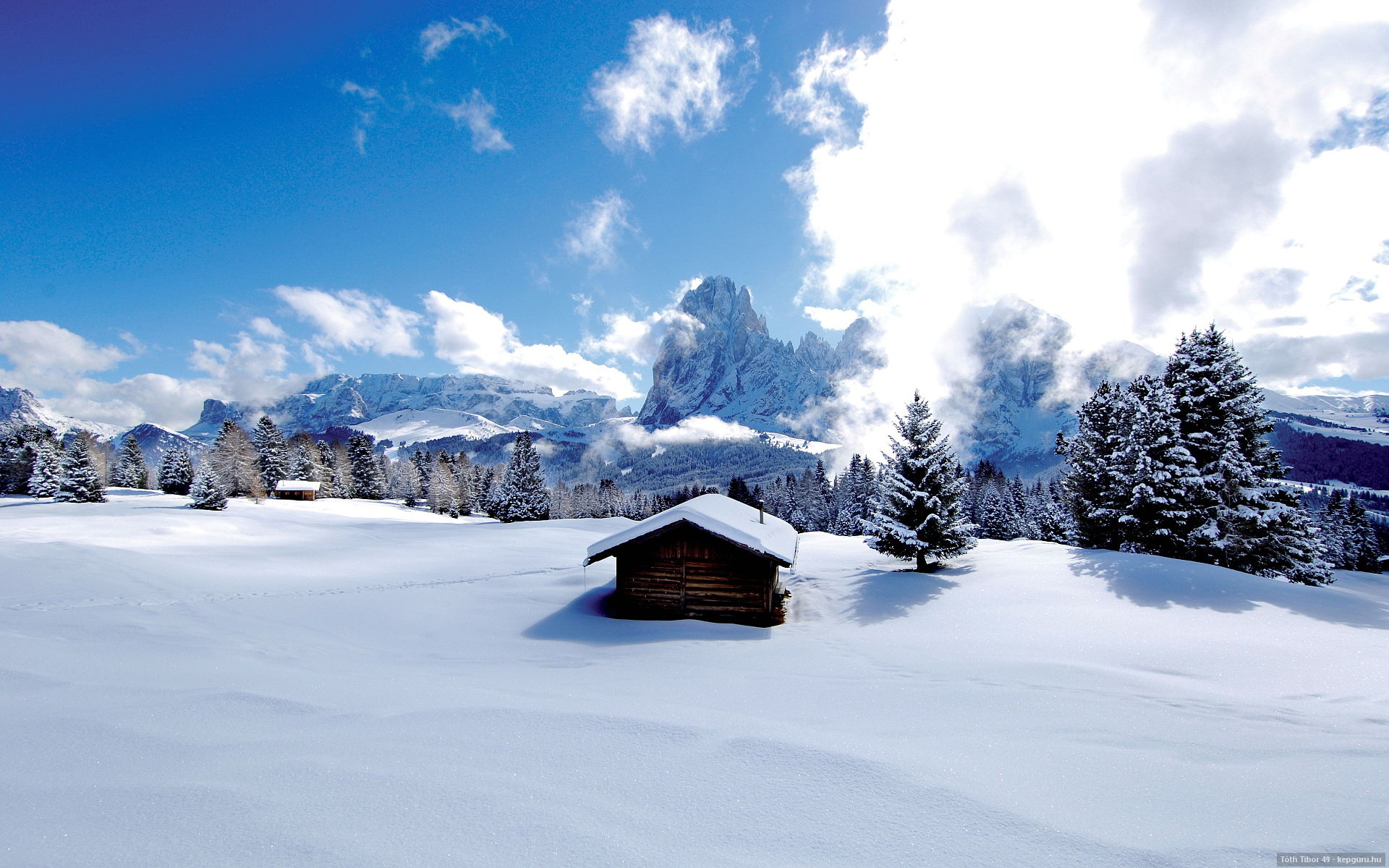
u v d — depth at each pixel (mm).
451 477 85125
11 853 2852
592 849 3066
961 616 14055
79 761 3965
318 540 30641
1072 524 33594
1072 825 3412
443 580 19031
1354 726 5934
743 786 3863
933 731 5312
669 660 9961
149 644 8953
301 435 83938
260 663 8148
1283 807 3689
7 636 8602
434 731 4738
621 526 44781
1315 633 11234
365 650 10547
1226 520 20938
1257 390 22484
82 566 16234
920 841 3266
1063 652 10695
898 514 20531
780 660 10148
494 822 3277
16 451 75312
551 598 16812
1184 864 3012
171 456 75062
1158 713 6258
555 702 5750
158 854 2900
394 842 3045
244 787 3578
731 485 94688
